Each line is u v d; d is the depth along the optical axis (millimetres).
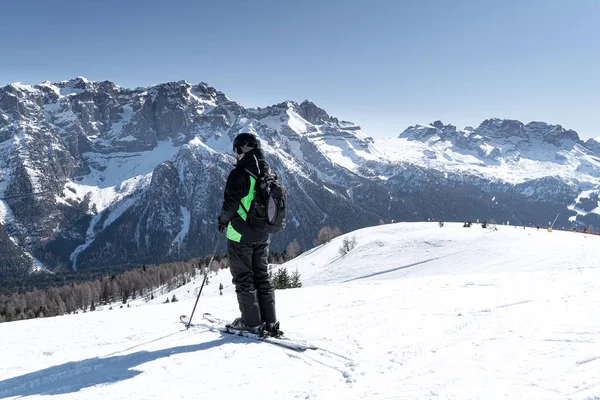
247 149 4781
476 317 5234
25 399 3295
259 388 3312
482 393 2852
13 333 5969
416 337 4504
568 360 3330
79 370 3924
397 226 87688
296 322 5457
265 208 4684
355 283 10594
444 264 47156
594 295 6121
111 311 8023
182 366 3840
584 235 53844
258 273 4941
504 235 55750
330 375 3547
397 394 3000
